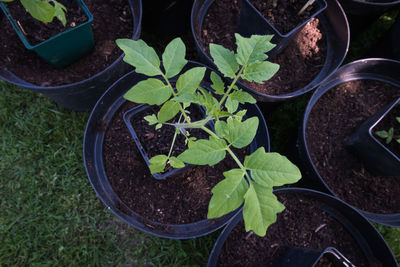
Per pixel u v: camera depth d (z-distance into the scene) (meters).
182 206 1.61
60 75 1.66
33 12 1.00
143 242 1.85
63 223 1.85
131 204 1.58
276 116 2.12
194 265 1.83
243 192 0.69
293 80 1.78
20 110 1.98
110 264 1.80
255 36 0.84
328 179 1.75
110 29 1.75
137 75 1.62
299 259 1.44
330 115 1.84
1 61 1.60
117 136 1.66
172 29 2.13
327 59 1.83
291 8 1.67
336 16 1.77
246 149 1.67
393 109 1.78
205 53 1.67
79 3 1.51
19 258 1.78
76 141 1.98
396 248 1.95
